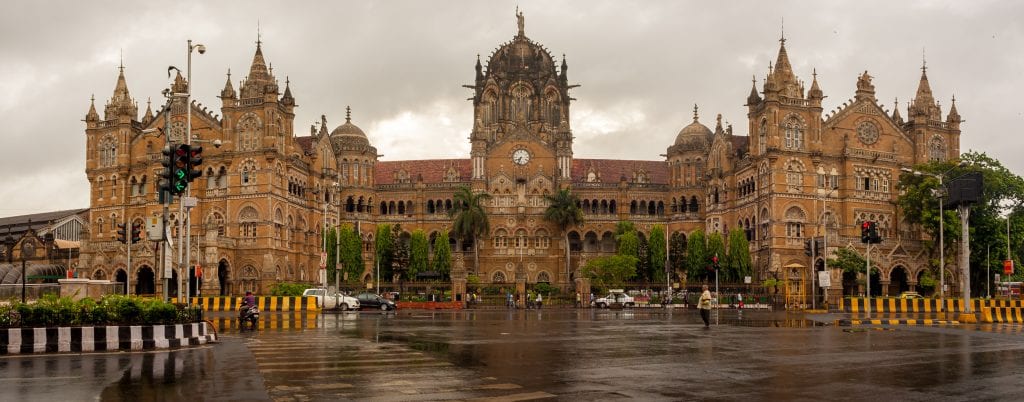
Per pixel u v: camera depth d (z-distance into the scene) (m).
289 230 111.31
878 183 110.75
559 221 119.75
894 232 110.06
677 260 113.38
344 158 128.62
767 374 24.81
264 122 107.00
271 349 32.97
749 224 112.00
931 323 57.22
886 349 33.28
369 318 62.69
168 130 50.25
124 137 114.44
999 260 100.75
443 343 36.38
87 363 27.05
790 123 107.19
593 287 104.38
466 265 125.69
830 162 108.56
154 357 29.16
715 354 31.08
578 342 37.06
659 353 31.50
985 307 59.06
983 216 99.50
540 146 128.88
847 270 97.44
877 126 112.00
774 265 103.31
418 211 128.62
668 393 21.02
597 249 128.25
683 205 128.88
